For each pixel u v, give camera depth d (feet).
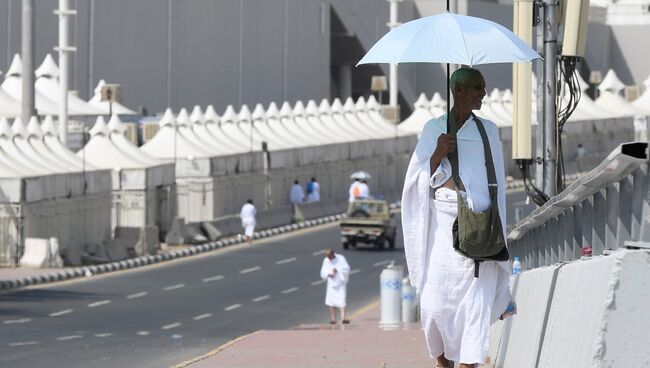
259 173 428.56
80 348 163.12
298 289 270.05
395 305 202.08
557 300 62.69
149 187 354.33
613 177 56.90
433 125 58.54
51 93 442.91
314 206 451.53
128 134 428.56
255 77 613.52
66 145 362.33
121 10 517.55
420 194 57.88
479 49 60.64
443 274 57.88
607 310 44.98
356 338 157.38
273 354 132.77
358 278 298.15
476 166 57.62
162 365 142.51
